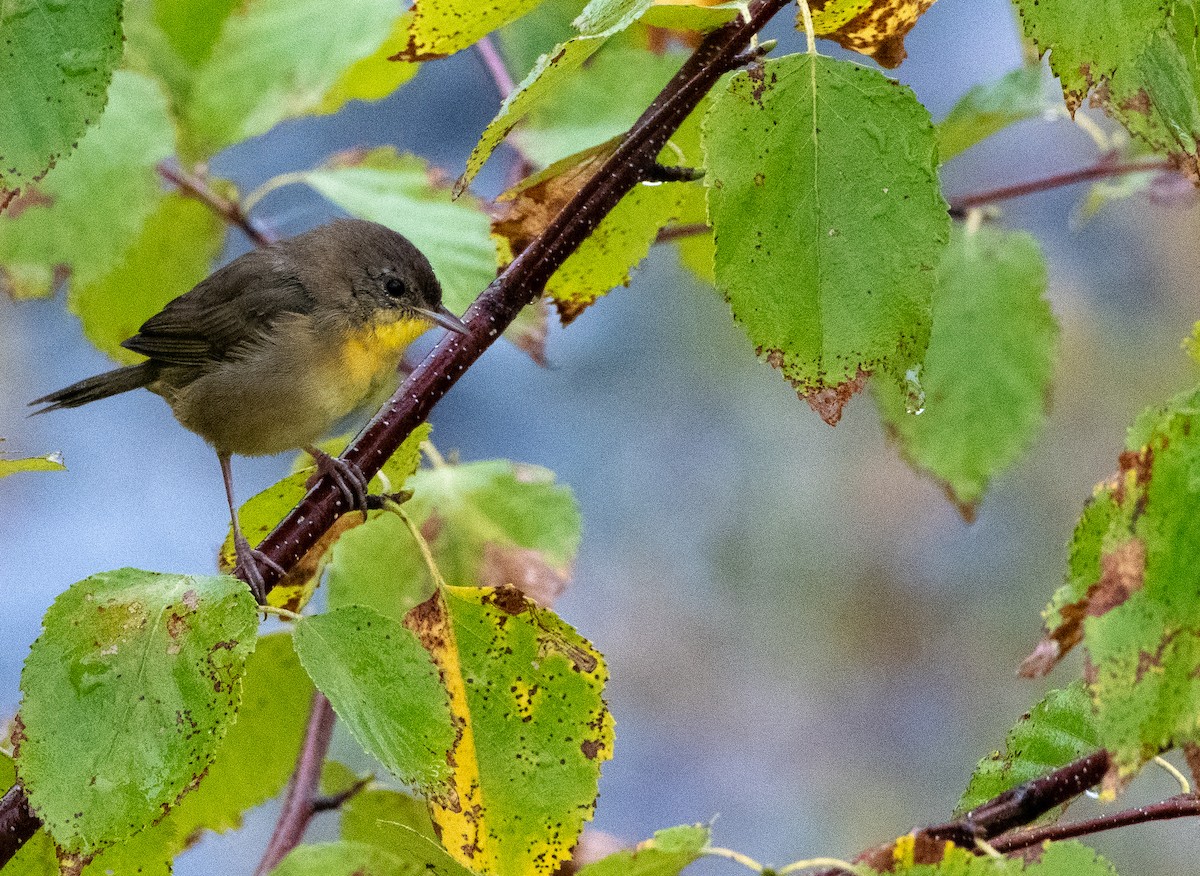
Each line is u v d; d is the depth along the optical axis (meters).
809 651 18.17
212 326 9.78
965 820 5.34
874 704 17.84
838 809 17.25
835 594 18.22
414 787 4.74
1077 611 4.68
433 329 10.32
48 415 19.86
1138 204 17.19
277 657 7.23
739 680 18.19
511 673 5.47
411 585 7.94
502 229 7.29
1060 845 4.98
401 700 4.86
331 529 7.09
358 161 8.71
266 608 4.98
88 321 9.26
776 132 4.94
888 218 4.94
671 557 18.67
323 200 17.09
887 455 18.28
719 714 18.05
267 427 9.99
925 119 4.92
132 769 4.65
